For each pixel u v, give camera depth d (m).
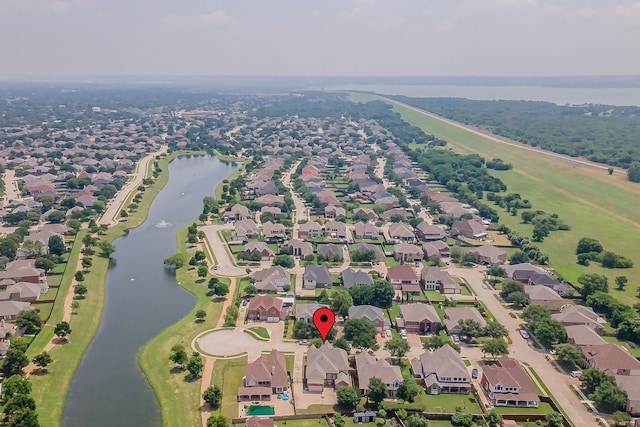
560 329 193.25
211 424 141.12
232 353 183.50
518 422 152.12
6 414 142.00
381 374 163.38
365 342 181.50
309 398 160.62
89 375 173.88
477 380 172.00
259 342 191.38
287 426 147.75
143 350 187.75
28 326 190.62
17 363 165.88
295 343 191.00
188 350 185.12
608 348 178.38
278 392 162.12
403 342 180.38
